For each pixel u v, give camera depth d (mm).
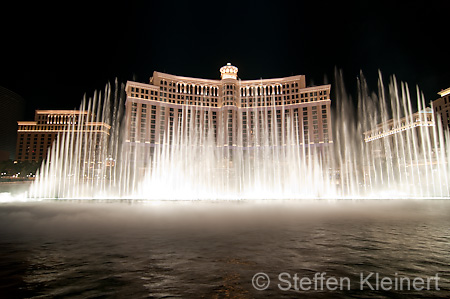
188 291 6262
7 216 20547
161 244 10812
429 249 9992
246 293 6137
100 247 10375
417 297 5961
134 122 115188
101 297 5949
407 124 97688
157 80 124062
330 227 14844
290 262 8430
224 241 11320
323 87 121062
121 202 36781
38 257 9055
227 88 124750
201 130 124375
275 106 125500
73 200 42719
